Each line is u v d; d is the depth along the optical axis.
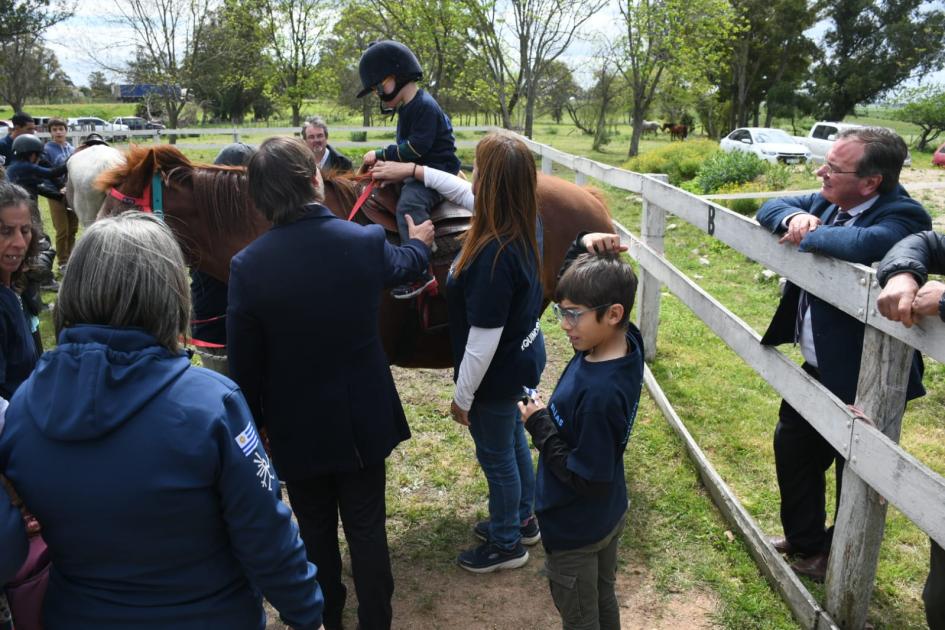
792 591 2.65
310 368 1.99
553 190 3.49
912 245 1.93
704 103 44.00
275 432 2.09
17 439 1.27
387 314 2.89
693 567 2.94
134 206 2.57
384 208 2.86
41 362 1.29
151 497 1.23
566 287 1.82
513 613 2.73
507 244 2.28
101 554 1.27
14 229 1.94
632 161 17.30
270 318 1.92
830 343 2.40
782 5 39.50
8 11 30.98
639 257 5.01
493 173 2.25
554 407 1.94
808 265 2.40
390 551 3.09
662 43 26.70
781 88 42.50
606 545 2.03
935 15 42.28
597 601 2.06
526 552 2.99
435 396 4.61
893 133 2.25
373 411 2.09
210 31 32.00
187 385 1.30
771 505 3.40
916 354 2.37
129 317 1.29
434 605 2.77
